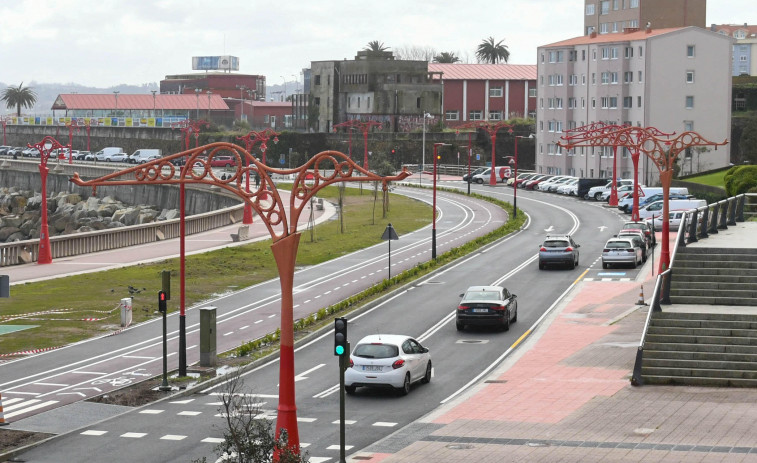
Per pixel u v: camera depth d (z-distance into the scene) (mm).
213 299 51719
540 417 28109
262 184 23891
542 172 141125
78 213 128375
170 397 32125
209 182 24234
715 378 30656
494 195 110750
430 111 158250
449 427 27453
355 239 76875
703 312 32625
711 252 36562
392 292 52375
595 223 82875
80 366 36844
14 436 27688
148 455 25609
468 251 67500
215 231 83812
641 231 64688
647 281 54000
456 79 166875
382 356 31672
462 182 129500
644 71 121688
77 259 66188
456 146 147875
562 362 35812
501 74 170250
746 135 126250
